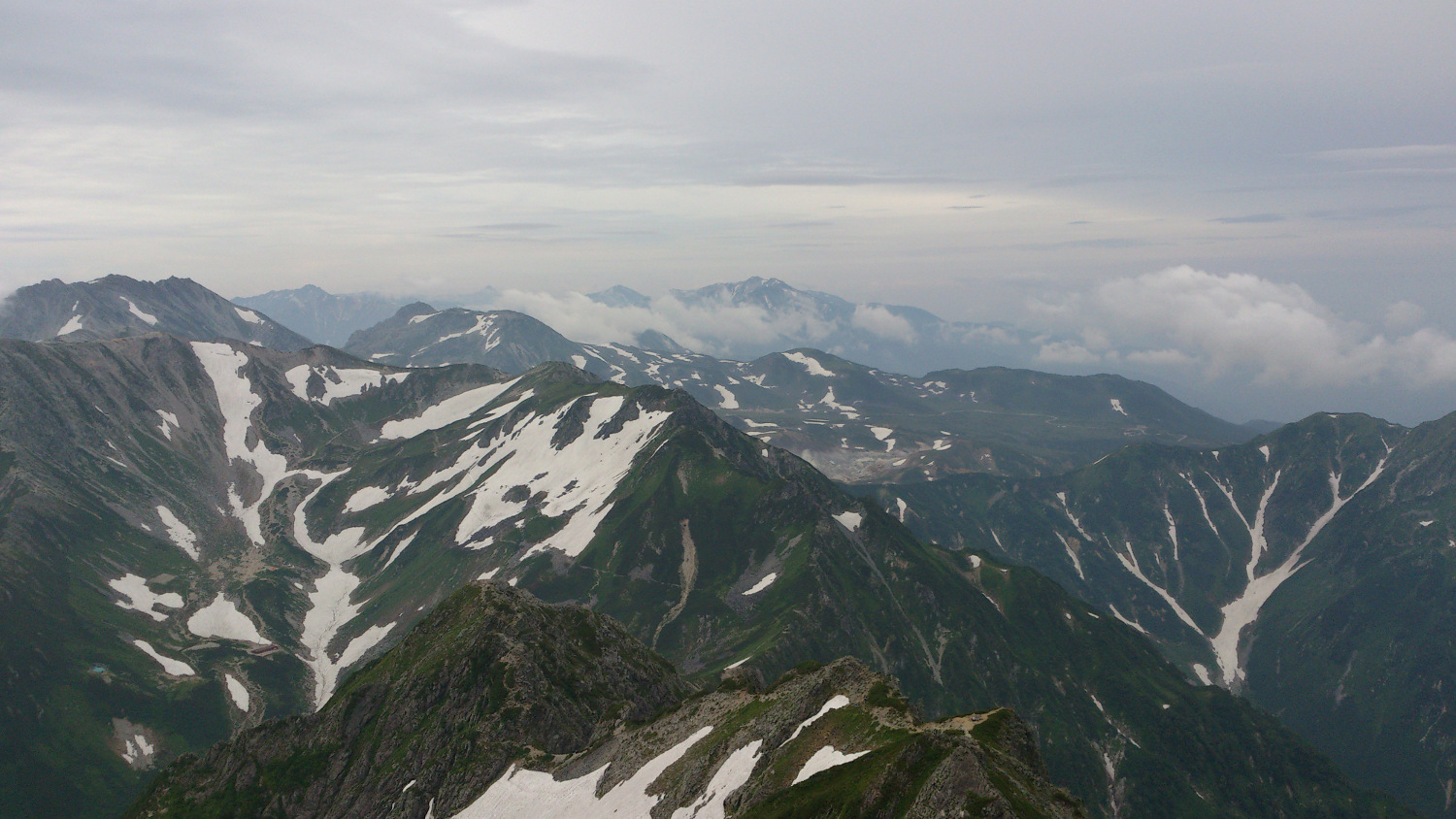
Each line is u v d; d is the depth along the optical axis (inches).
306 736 5861.2
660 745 4293.8
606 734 4854.8
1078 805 2807.6
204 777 5679.1
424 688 5748.0
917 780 2721.5
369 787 5334.6
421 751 5354.3
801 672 4325.8
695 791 3624.5
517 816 4352.9
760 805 3073.3
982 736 3016.7
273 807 5374.0
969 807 2413.9
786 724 3617.1
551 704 5413.4
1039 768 3056.1
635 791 3956.7
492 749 5049.2
